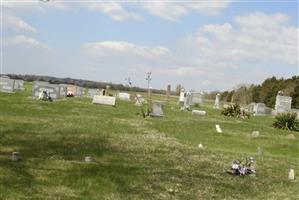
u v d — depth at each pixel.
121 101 76.31
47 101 53.41
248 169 19.95
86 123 34.09
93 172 16.45
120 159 19.94
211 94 149.88
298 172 21.97
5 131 25.45
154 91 160.12
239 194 16.11
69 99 64.62
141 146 24.77
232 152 27.00
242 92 127.56
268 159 25.39
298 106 106.88
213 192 15.93
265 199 15.85
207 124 42.53
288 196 16.67
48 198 13.06
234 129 41.06
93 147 22.55
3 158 17.48
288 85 112.75
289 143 33.47
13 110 38.38
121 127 34.03
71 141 23.94
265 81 127.25
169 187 15.87
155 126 37.22
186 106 68.88
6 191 13.13
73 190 14.32
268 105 117.31
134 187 15.41
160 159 21.19
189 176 18.03
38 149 20.55
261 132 40.88
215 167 20.69
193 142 30.08
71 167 16.91
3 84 65.50
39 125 29.88
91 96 83.12
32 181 14.57
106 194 14.27
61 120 34.50
